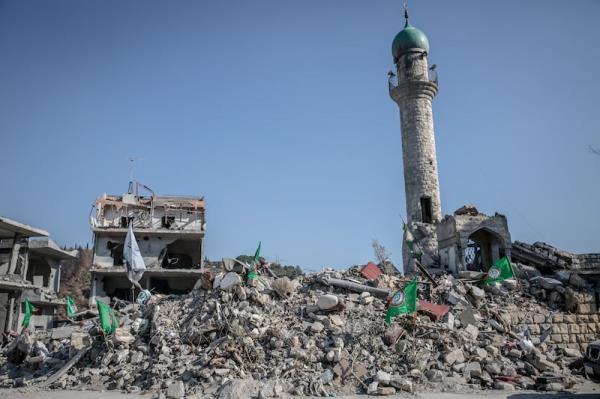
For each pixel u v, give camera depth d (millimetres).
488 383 20266
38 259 53875
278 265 43812
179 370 20422
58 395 19484
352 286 27547
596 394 18578
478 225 36906
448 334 23359
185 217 54781
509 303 28688
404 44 49219
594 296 28609
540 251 37625
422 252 40500
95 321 31312
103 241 52250
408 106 48250
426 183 46156
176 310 26125
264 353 21391
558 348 25766
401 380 19281
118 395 19125
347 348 21797
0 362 26609
